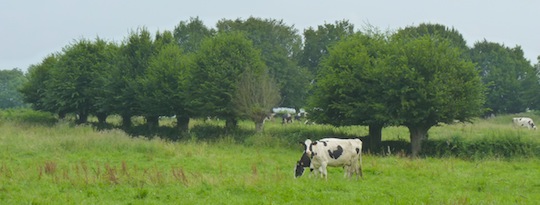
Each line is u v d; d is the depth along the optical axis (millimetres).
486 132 32875
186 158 27375
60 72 52156
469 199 14875
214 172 22125
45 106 54875
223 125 47188
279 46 77438
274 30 82562
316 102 34719
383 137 38062
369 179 19703
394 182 18750
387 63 32031
